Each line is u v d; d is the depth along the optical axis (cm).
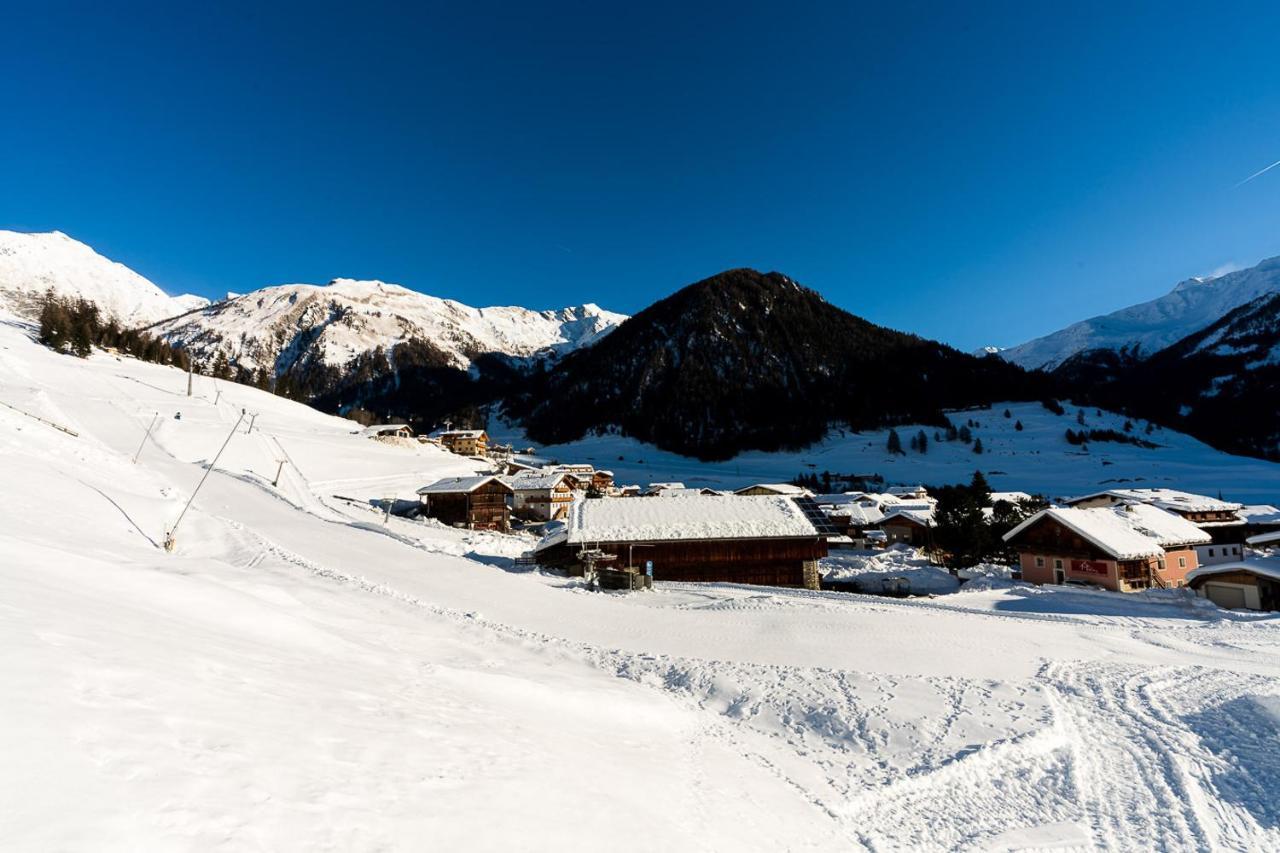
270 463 6800
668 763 1041
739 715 1462
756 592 3127
